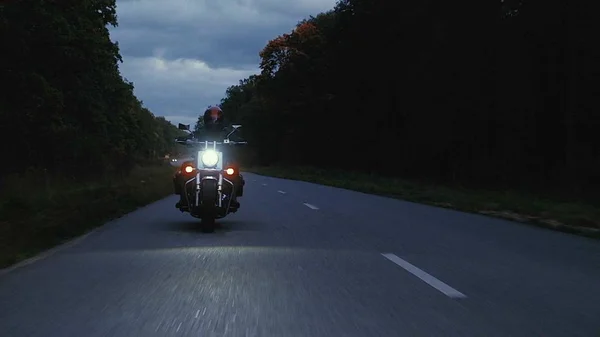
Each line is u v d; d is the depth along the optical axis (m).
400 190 29.84
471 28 41.03
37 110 32.03
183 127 13.68
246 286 8.02
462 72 41.75
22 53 31.28
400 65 52.94
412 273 8.94
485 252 10.91
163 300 7.26
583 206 20.89
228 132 13.91
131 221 15.77
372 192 30.28
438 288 7.96
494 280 8.50
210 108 13.73
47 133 33.34
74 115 38.31
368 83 59.72
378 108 59.09
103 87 42.38
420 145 50.25
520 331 6.07
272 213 17.73
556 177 37.62
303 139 83.00
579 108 35.09
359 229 14.05
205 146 13.53
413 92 49.59
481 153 44.84
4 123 31.28
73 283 8.23
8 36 30.58
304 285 8.10
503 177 40.66
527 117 38.88
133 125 58.09
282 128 87.44
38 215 16.47
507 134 40.81
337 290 7.82
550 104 38.03
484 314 6.70
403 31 51.44
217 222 15.33
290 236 12.81
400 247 11.40
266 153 99.88
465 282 8.35
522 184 38.78
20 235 12.03
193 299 7.30
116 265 9.52
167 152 135.25
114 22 41.69
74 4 35.19
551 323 6.36
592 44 32.78
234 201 13.55
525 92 37.59
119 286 8.04
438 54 43.91
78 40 34.88
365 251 10.90
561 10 33.22
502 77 38.47
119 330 6.04
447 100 43.47
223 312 6.71
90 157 41.25
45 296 7.50
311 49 79.06
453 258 10.24
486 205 20.70
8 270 9.18
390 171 58.94
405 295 7.57
